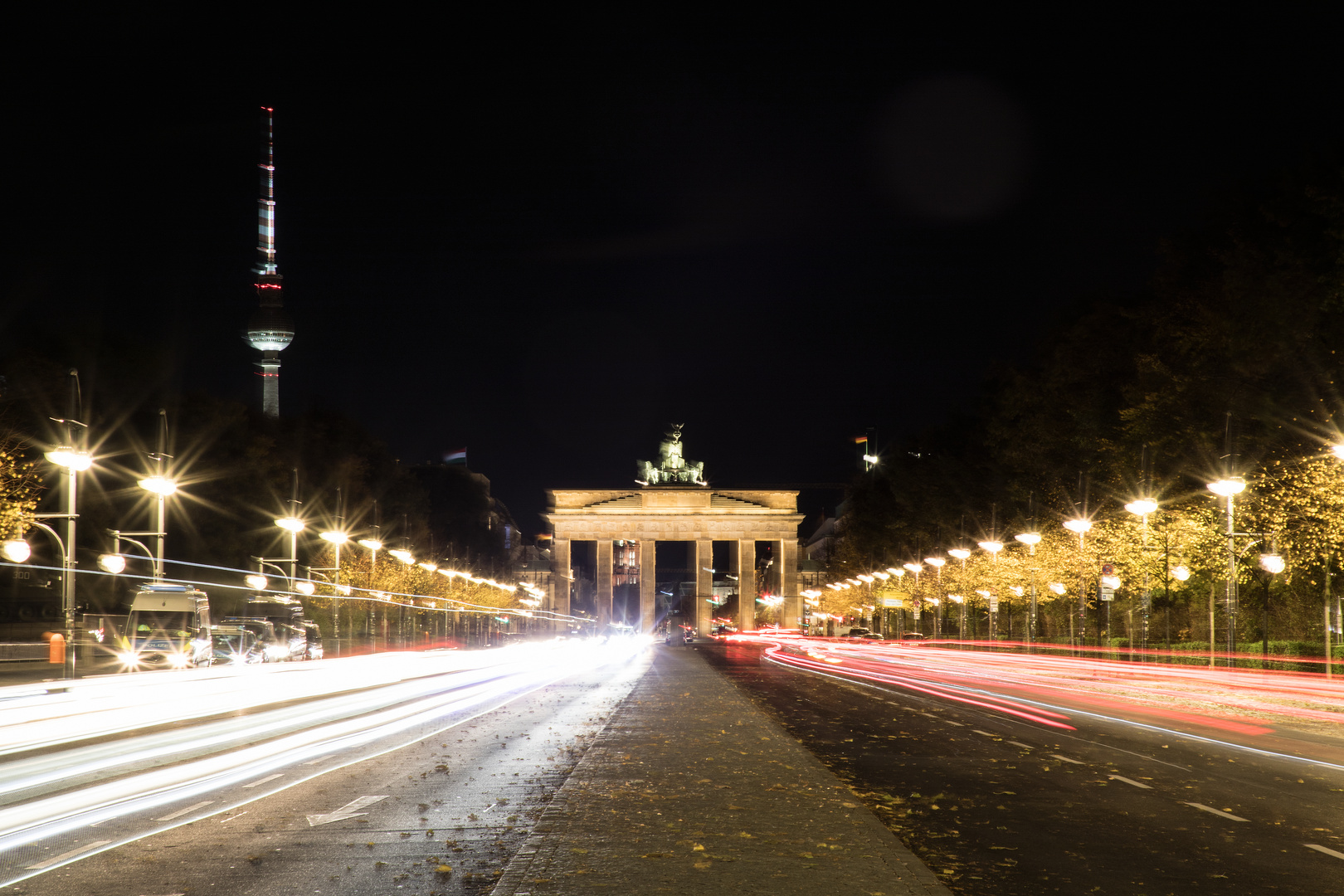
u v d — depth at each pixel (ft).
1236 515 145.38
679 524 600.80
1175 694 115.85
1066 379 210.59
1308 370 139.74
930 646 293.02
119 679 73.15
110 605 240.12
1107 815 43.65
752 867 33.24
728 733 72.59
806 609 598.34
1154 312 176.14
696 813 42.19
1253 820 42.73
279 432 339.36
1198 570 162.61
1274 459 140.97
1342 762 59.52
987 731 76.13
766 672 169.37
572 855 34.94
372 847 37.52
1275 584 160.04
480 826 40.91
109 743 66.44
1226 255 151.12
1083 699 108.78
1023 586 232.94
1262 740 70.38
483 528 618.44
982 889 32.09
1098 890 32.01
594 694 114.21
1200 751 64.44
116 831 40.52
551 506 610.65
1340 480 121.19
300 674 104.58
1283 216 145.69
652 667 190.60
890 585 377.09
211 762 58.49
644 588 604.08
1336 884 32.73
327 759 59.93
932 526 332.60
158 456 144.36
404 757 60.54
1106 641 182.29
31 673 131.64
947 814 43.78
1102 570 157.99
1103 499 205.46
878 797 47.42
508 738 70.08
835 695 113.80
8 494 131.34
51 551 227.61
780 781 50.47
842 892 30.42
